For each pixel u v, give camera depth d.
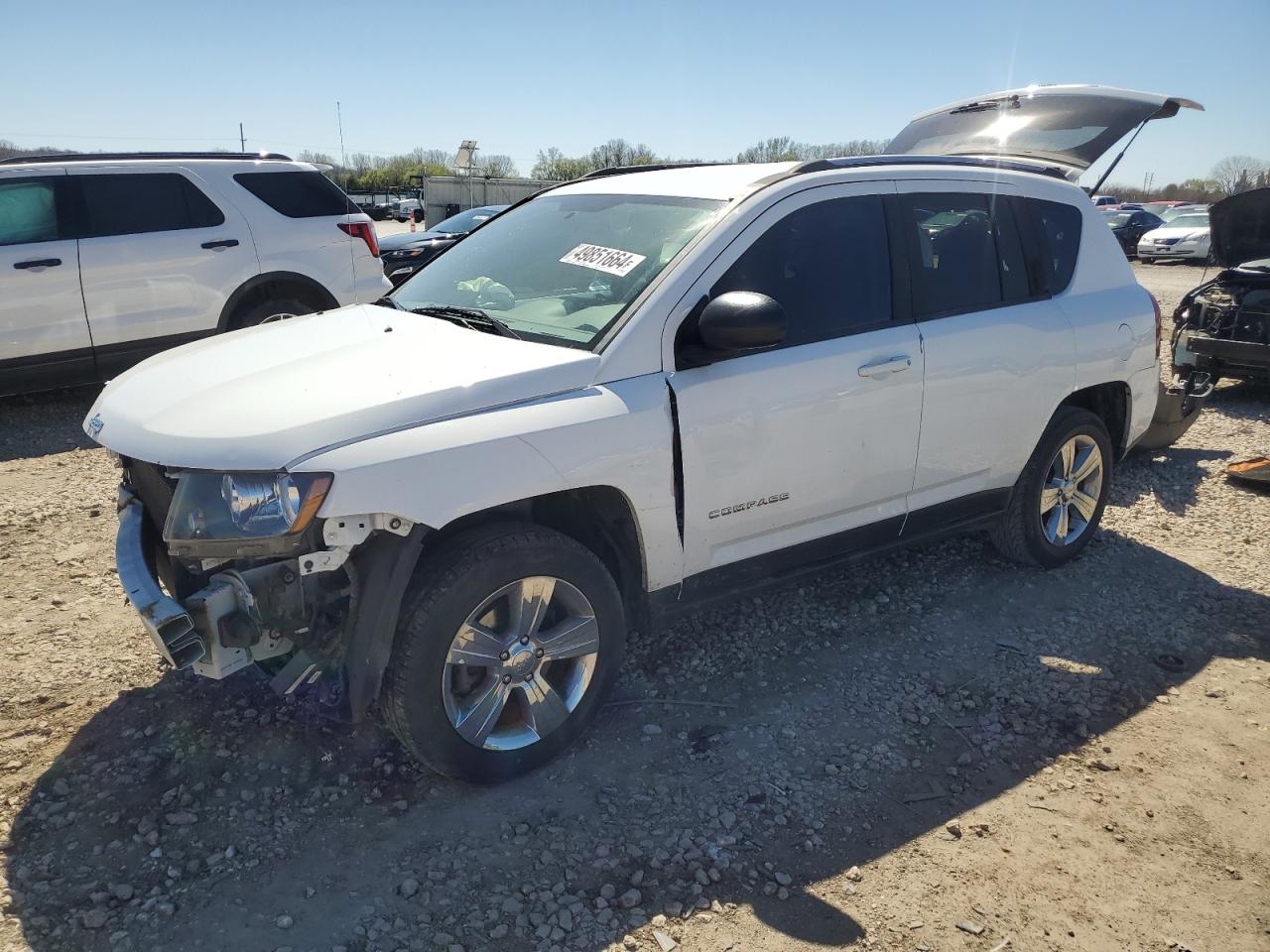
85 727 3.25
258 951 2.37
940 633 4.14
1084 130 5.34
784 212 3.51
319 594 2.71
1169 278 20.91
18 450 6.76
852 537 3.84
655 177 4.09
